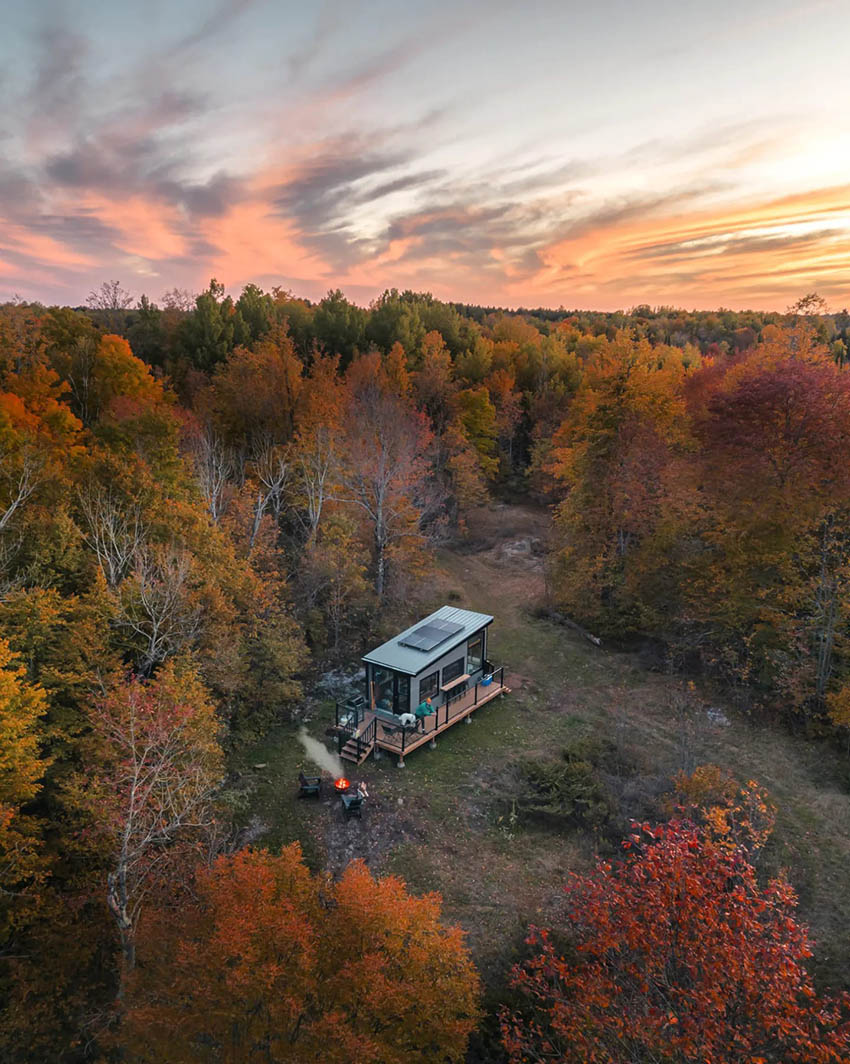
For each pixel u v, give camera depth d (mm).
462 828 25125
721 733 30141
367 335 77938
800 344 37625
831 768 27328
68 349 56469
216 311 67000
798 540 32625
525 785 27109
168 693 22422
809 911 20859
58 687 23750
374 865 23531
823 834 23875
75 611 25094
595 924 14070
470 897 22062
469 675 33531
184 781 19859
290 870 15758
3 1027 18297
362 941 14531
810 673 29656
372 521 46375
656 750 29078
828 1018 12273
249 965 13234
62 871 21453
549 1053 16594
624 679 35469
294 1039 13242
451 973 15016
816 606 30828
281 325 70375
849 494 31000
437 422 66438
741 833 22469
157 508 31734
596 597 41312
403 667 30125
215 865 17516
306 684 34844
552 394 75938
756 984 11938
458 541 58906
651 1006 12883
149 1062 13609
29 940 20328
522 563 53812
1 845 19125
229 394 51500
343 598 39438
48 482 30656
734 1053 12188
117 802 19156
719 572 35188
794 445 32719
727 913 12820
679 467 38156
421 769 28297
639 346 47062
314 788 26266
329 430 45688
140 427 37250
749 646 32844
